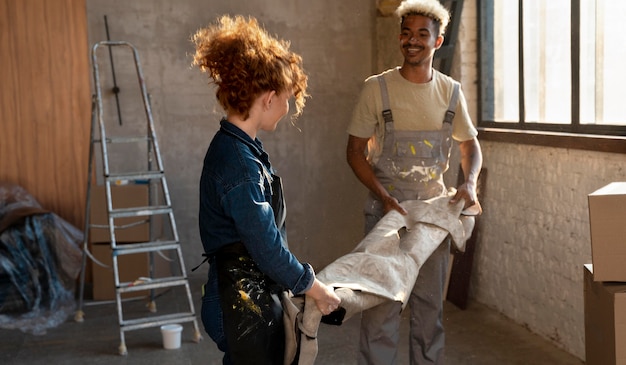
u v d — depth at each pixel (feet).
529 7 16.15
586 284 8.99
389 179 11.69
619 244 8.27
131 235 19.51
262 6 21.71
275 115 7.70
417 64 11.41
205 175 7.57
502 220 17.15
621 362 8.05
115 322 17.81
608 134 13.55
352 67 22.45
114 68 20.92
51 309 18.71
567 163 14.55
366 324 11.04
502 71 17.57
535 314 15.92
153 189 19.99
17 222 19.43
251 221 7.25
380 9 21.70
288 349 7.75
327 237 22.67
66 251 19.88
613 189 8.63
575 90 14.43
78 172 21.04
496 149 17.34
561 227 14.84
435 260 11.65
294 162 22.33
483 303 18.16
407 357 14.78
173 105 21.31
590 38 14.02
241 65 7.37
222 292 7.55
